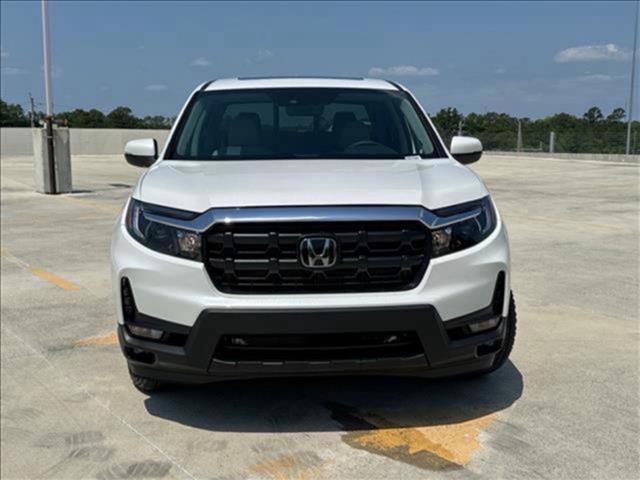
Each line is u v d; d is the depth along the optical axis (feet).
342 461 10.18
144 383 12.32
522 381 13.12
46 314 18.48
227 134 14.40
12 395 12.87
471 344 10.55
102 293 20.80
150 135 151.43
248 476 9.86
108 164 108.88
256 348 10.15
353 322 9.96
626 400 12.17
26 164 104.32
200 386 13.05
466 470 9.84
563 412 11.70
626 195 50.44
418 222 10.28
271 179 11.35
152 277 10.48
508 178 68.28
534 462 10.03
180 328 10.27
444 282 10.33
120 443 10.93
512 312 12.59
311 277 10.11
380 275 10.21
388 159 13.61
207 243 10.23
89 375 13.85
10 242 30.73
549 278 22.21
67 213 41.88
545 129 118.11
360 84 16.53
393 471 9.86
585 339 15.72
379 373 10.37
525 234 31.65
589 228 33.58
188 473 9.98
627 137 93.86
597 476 9.62
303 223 10.08
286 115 14.97
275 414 11.81
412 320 10.09
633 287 20.92
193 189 11.01
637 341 15.58
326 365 10.14
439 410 11.84
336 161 13.28
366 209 10.25
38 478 9.96
